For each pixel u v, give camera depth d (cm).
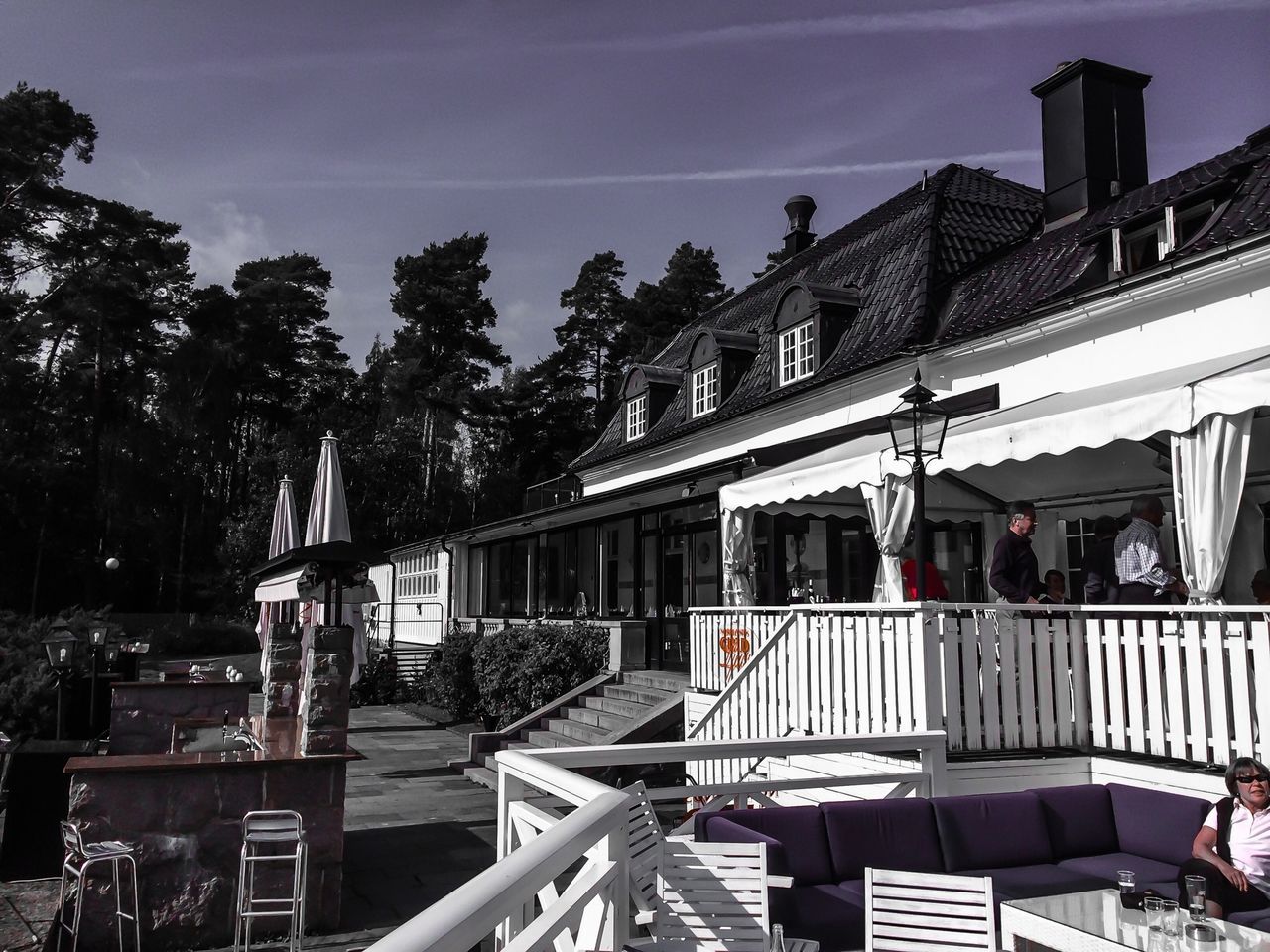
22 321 5309
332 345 7062
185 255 6419
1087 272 1392
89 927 786
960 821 659
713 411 2216
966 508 1356
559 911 312
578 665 1952
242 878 778
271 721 1220
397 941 180
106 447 5341
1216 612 705
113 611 5078
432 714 2541
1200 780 684
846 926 574
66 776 975
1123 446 1152
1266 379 654
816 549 1623
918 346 1516
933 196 1969
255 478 5978
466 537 3069
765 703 1082
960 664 798
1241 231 1110
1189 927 440
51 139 5275
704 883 504
